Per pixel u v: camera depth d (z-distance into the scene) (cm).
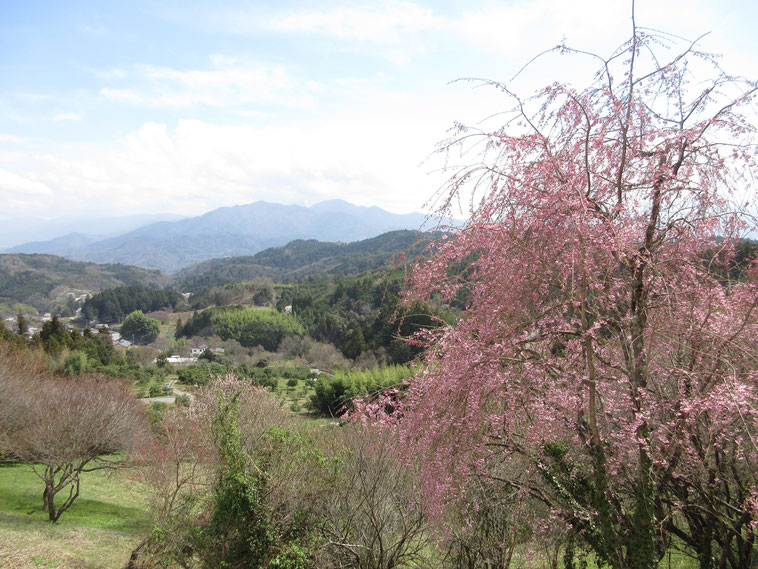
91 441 1249
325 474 696
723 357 323
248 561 661
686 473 334
